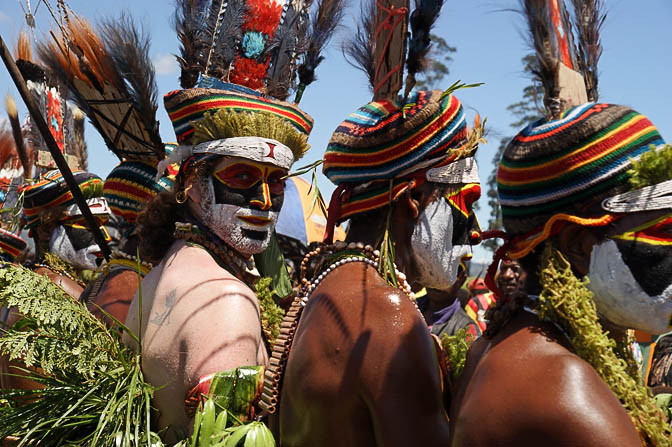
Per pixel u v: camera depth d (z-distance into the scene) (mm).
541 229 1266
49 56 2789
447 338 1643
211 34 2545
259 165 2221
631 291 1157
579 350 1146
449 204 1801
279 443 1753
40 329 2053
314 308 1629
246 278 2330
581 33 1494
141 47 2727
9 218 4531
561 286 1185
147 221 2316
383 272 1655
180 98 2309
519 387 1113
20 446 1894
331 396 1490
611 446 1018
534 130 1269
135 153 2779
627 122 1201
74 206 3613
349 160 1760
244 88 2441
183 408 1931
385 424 1420
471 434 1139
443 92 1736
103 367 2027
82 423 1953
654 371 1802
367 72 2016
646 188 1146
